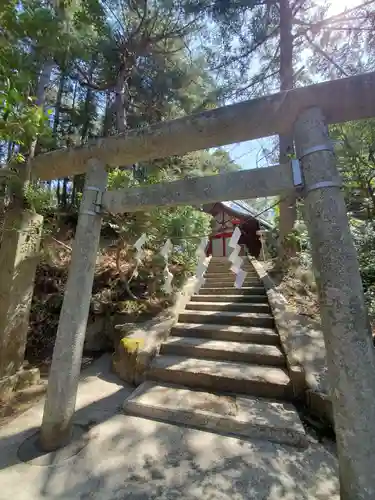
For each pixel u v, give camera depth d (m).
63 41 2.75
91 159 2.10
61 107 7.69
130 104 7.40
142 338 3.09
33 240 2.63
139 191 1.97
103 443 1.76
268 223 9.85
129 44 6.03
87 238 1.98
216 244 9.43
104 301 3.94
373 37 4.55
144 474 1.49
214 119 1.69
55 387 1.77
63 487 1.40
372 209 3.81
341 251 1.30
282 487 1.40
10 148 2.64
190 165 5.89
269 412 2.01
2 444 1.75
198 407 2.09
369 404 1.16
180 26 5.81
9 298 2.39
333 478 1.46
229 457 1.63
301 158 1.48
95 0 3.46
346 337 1.22
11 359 2.38
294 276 4.57
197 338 3.29
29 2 2.20
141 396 2.29
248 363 2.71
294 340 2.73
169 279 3.60
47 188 3.00
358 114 1.50
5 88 1.59
